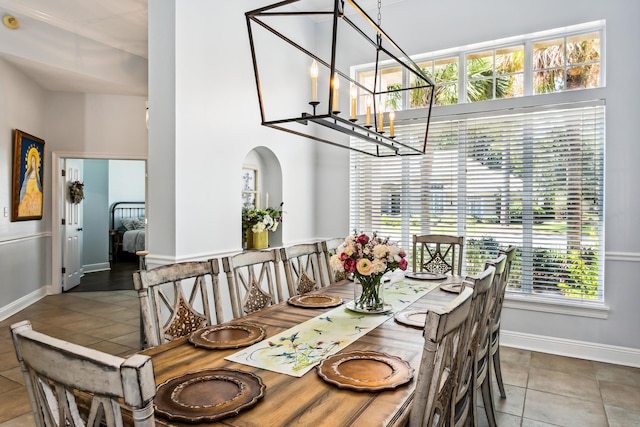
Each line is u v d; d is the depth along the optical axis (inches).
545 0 137.1
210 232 127.3
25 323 35.1
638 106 124.8
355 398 47.1
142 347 133.2
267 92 153.2
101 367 27.6
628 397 106.5
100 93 218.1
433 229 159.6
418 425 41.3
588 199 134.3
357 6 70.1
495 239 148.6
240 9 139.6
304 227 176.2
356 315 84.0
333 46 67.3
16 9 158.1
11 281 181.9
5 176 173.5
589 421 94.9
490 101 147.1
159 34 118.6
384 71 171.6
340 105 177.2
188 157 119.6
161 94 118.3
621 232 127.8
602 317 130.7
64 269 229.6
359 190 175.6
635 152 125.3
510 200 145.9
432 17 155.9
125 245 340.5
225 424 41.4
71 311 186.9
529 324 141.8
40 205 208.8
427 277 121.8
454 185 155.3
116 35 183.6
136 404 26.6
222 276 131.4
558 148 137.9
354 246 86.4
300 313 85.7
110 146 221.3
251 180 159.3
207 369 54.9
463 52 154.9
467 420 68.4
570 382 115.7
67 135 216.4
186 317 79.2
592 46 136.0
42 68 175.6
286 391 49.1
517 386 113.5
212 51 128.3
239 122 139.3
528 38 144.2
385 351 62.6
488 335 86.6
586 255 134.9
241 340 67.4
